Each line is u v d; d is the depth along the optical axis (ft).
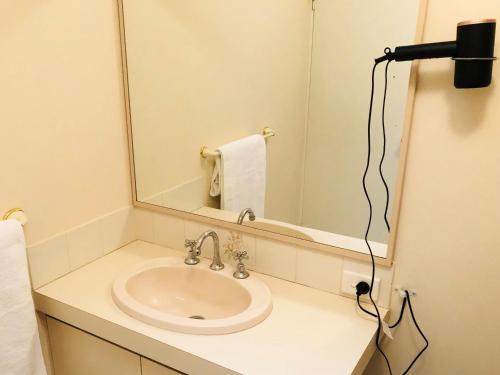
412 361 4.17
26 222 4.10
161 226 5.31
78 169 4.59
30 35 3.87
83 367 4.47
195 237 5.07
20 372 3.92
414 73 3.42
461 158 3.44
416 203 3.72
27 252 4.20
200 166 4.92
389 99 3.65
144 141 5.16
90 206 4.83
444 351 3.98
